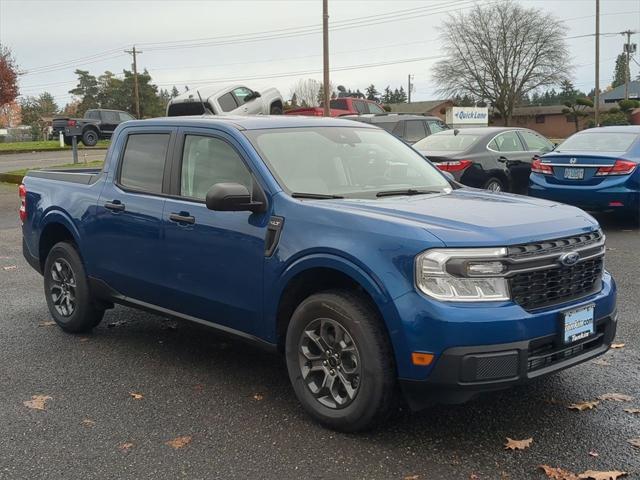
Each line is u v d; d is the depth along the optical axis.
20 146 34.31
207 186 4.85
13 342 5.89
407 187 4.88
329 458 3.72
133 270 5.32
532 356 3.70
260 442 3.93
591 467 3.57
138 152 5.48
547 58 68.75
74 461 3.75
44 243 6.34
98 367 5.25
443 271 3.58
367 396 3.83
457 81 71.12
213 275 4.67
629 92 80.12
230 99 17.89
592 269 4.10
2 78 24.97
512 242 3.68
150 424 4.20
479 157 11.88
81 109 85.88
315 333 4.15
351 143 5.15
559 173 10.73
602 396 4.49
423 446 3.84
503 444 3.85
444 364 3.55
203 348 5.70
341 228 3.96
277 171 4.52
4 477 3.58
